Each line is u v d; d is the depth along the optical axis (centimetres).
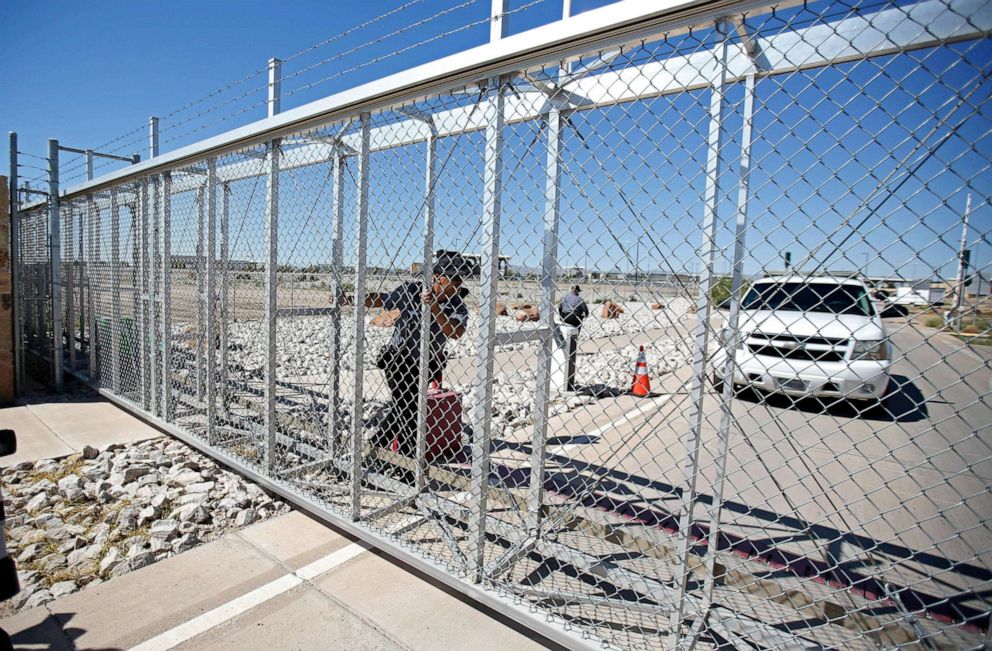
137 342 605
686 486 232
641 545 308
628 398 704
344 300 432
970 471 180
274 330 382
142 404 560
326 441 455
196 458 465
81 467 445
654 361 932
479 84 260
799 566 311
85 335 835
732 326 226
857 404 520
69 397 688
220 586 288
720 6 188
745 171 232
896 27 189
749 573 264
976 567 315
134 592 280
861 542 347
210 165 433
